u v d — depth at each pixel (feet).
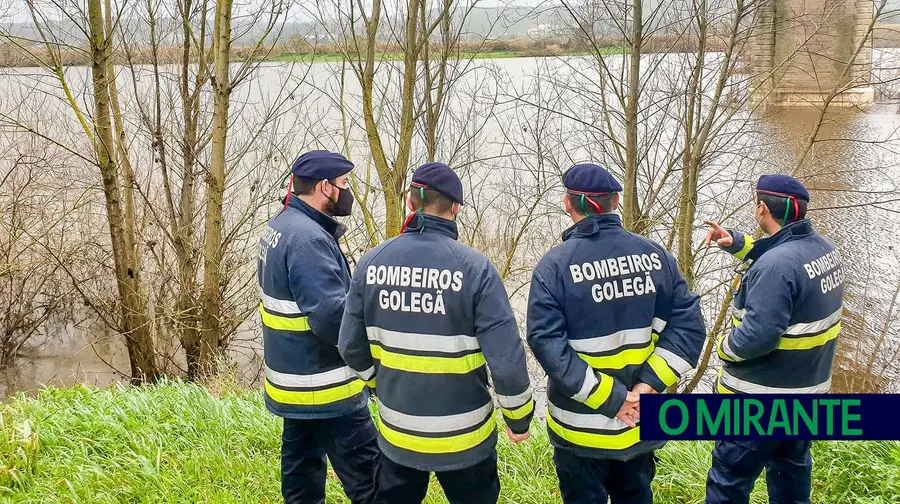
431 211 7.82
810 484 9.89
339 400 9.15
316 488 10.12
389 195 22.27
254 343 32.83
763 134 23.31
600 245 8.09
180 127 28.60
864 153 24.82
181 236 27.86
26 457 11.75
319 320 8.56
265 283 9.23
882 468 11.43
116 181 25.98
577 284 8.02
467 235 28.73
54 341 34.76
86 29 23.80
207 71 24.97
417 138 27.55
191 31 25.96
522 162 27.48
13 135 31.81
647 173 24.89
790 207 9.32
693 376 24.70
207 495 11.43
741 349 9.06
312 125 29.63
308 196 9.22
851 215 27.04
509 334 7.48
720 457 9.79
